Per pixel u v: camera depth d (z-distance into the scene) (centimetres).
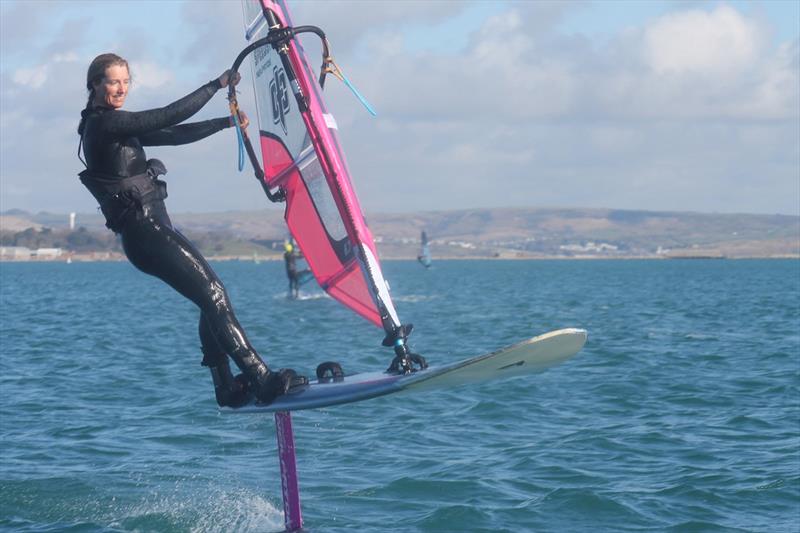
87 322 8488
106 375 4497
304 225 1577
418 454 2717
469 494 2275
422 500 2238
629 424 3127
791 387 3922
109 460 2653
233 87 1445
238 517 2105
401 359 1434
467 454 2712
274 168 1606
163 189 1418
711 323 7719
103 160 1368
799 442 2816
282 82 1539
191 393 3866
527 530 2006
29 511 2142
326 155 1480
